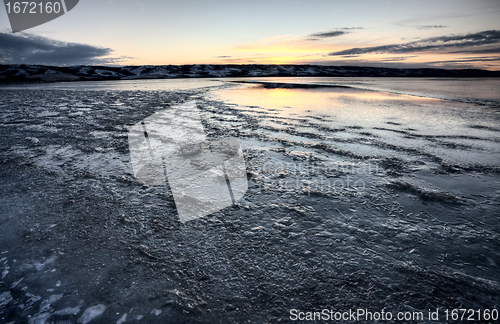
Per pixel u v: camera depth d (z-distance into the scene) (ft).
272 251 6.16
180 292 4.94
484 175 10.67
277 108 30.14
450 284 5.14
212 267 5.63
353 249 6.22
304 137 16.80
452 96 43.37
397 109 29.17
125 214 7.81
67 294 4.90
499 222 7.36
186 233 6.88
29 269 5.54
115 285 5.11
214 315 4.48
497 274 5.40
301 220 7.50
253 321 4.37
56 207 8.21
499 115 25.09
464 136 17.04
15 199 8.72
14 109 29.86
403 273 5.43
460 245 6.36
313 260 5.84
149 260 5.84
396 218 7.60
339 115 25.13
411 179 10.30
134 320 4.37
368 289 5.03
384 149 14.24
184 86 73.77
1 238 6.64
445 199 8.66
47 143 15.49
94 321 4.35
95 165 11.89
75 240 6.57
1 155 13.28
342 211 8.00
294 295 4.90
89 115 25.45
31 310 4.54
